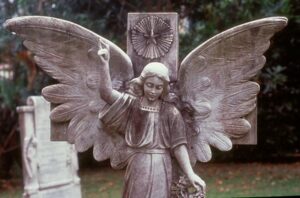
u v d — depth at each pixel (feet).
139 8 25.34
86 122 11.36
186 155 11.00
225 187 28.94
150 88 10.78
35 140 20.74
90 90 11.33
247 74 11.26
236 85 11.29
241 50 11.18
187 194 11.17
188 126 11.35
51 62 11.28
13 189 32.17
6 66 31.35
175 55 11.30
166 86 10.86
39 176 20.98
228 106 11.33
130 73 11.19
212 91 11.30
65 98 11.34
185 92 11.27
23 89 30.12
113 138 11.24
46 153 21.40
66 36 11.19
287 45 30.01
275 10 24.23
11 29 11.03
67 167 22.59
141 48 11.35
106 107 11.05
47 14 24.29
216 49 11.19
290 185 28.73
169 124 11.00
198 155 11.38
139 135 10.96
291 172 31.63
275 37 29.35
